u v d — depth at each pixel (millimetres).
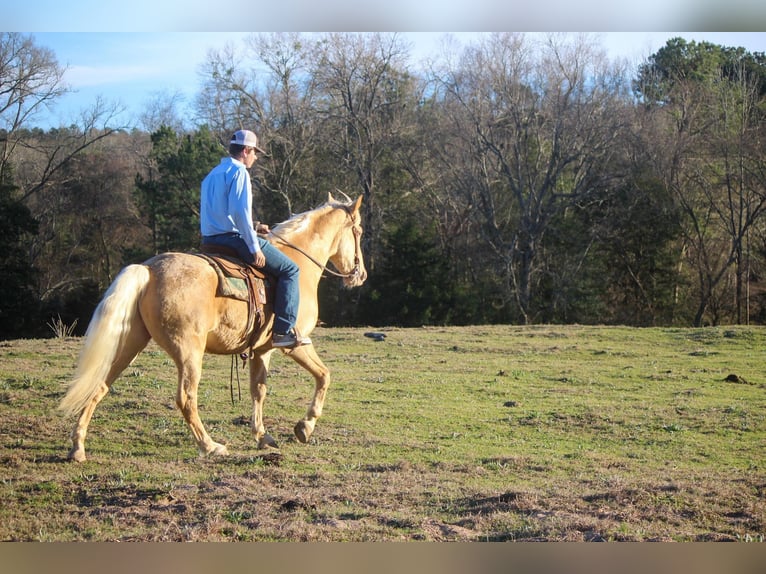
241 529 5785
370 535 5727
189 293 7121
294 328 7973
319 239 8711
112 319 6898
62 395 10977
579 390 12914
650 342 19109
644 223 39438
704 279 40469
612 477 7648
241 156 7695
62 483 6801
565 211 41156
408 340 18719
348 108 41938
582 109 38062
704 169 39125
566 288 39375
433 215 43438
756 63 42438
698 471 8148
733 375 14008
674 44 45125
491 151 41719
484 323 39438
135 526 5863
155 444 8578
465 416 10758
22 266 38344
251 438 8945
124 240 47031
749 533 5945
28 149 45500
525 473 7871
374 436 9328
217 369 13734
